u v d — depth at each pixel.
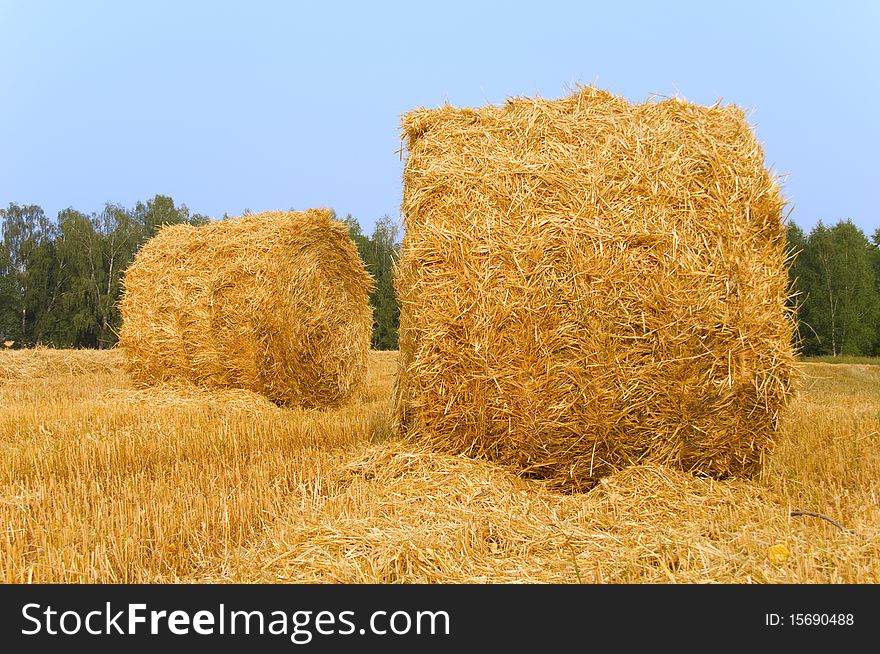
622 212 5.18
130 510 4.25
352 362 11.34
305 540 3.93
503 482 5.13
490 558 3.76
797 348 5.27
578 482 5.33
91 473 5.48
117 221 47.03
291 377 9.85
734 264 5.08
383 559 3.59
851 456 6.06
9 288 45.47
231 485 5.12
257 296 9.50
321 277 10.54
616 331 5.06
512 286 5.17
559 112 5.77
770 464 5.36
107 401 9.51
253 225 9.95
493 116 5.87
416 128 6.04
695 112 5.68
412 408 5.84
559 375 5.12
